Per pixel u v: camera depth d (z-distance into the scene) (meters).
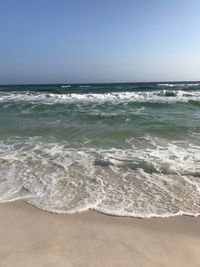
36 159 6.31
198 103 18.25
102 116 12.97
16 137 8.66
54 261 2.75
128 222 3.64
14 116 13.54
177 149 7.12
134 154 6.68
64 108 16.78
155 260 2.83
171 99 21.94
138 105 17.72
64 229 3.43
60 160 6.24
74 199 4.30
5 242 3.10
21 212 3.88
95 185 4.86
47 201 4.23
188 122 11.10
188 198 4.37
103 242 3.15
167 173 5.42
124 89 41.03
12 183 4.92
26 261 2.74
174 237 3.31
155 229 3.48
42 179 5.12
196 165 5.81
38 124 11.04
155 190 4.66
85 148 7.31
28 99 23.39
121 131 9.33
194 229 3.50
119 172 5.49
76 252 2.93
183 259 2.86
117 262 2.78
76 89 42.84
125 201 4.25
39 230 3.39
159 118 12.34
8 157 6.41
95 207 4.04
